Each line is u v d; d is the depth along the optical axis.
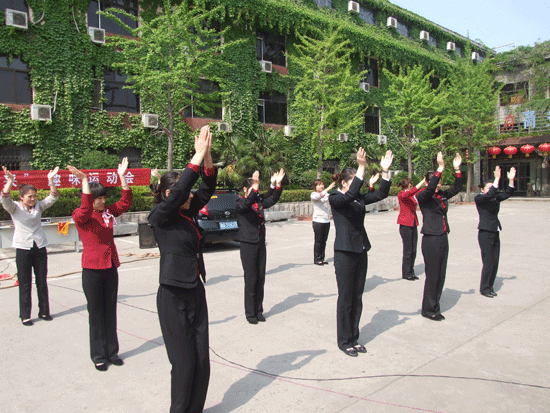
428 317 4.64
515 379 3.20
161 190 2.80
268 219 15.30
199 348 2.65
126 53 12.69
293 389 3.10
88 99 14.42
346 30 22.05
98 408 2.85
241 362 3.57
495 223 5.43
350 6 23.70
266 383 3.20
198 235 2.73
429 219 4.65
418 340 4.01
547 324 4.40
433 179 4.48
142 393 3.06
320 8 22.38
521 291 5.69
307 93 17.94
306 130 17.55
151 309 5.10
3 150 13.17
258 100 19.47
